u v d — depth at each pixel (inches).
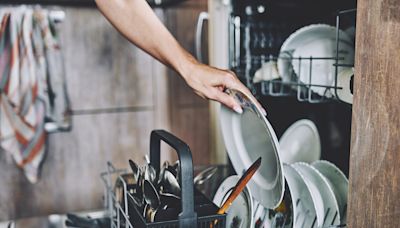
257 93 38.0
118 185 33.2
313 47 33.3
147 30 26.6
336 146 39.1
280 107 39.7
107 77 61.7
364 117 20.0
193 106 50.9
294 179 29.5
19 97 52.7
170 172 24.5
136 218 24.3
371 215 20.0
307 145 36.9
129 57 62.5
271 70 35.2
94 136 62.3
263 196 27.3
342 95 28.7
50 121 56.1
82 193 62.6
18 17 52.7
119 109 63.1
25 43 52.5
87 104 61.2
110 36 61.0
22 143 54.6
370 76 19.5
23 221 41.9
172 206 23.5
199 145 49.5
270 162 27.1
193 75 26.6
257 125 27.8
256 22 39.0
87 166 62.4
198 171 37.5
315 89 32.1
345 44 32.4
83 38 59.4
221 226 23.0
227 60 41.1
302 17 38.2
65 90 56.6
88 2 57.9
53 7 56.0
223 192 30.6
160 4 57.4
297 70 32.9
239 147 30.7
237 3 38.9
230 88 25.5
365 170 20.2
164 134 24.4
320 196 28.6
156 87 64.4
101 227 35.6
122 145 64.1
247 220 26.5
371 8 19.2
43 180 60.0
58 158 60.5
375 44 19.1
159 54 27.4
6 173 57.8
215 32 41.6
